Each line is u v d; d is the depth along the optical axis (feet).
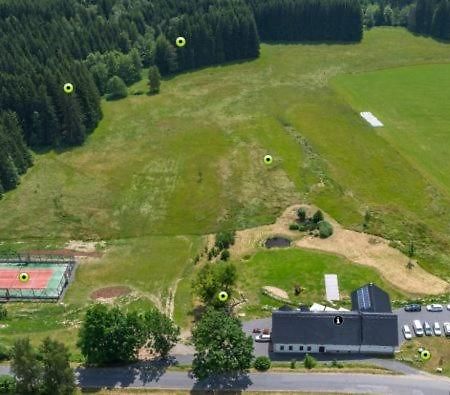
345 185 451.94
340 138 517.96
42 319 336.29
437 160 481.05
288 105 580.71
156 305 344.28
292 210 426.51
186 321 327.88
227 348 274.77
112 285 366.22
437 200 431.02
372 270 360.28
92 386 278.46
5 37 587.27
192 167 483.51
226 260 377.91
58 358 258.57
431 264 367.25
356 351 296.71
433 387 273.13
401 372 283.18
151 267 380.58
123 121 565.12
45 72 520.42
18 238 412.98
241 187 454.40
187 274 370.94
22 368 256.93
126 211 435.94
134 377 284.20
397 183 453.17
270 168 476.13
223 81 643.86
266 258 376.68
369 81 632.38
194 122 556.10
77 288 365.20
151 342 299.99
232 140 520.42
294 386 274.98
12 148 475.72
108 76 634.84
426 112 559.79
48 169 488.44
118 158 501.97
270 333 310.65
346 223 408.87
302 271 362.53
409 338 304.71
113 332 282.77
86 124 545.03
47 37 618.85
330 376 280.51
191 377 283.18
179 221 423.23
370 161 482.28
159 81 625.82
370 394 269.23
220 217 424.05
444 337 305.32
